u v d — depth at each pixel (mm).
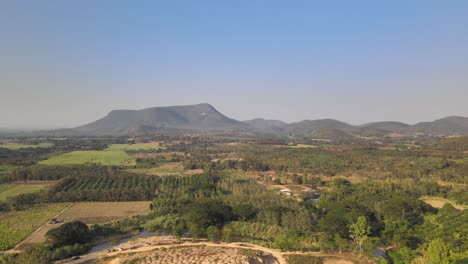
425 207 130875
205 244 97875
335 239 95125
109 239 102875
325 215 116500
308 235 101312
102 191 153125
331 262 83562
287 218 113062
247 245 96812
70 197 147250
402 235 96438
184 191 158625
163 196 153250
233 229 108875
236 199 141625
